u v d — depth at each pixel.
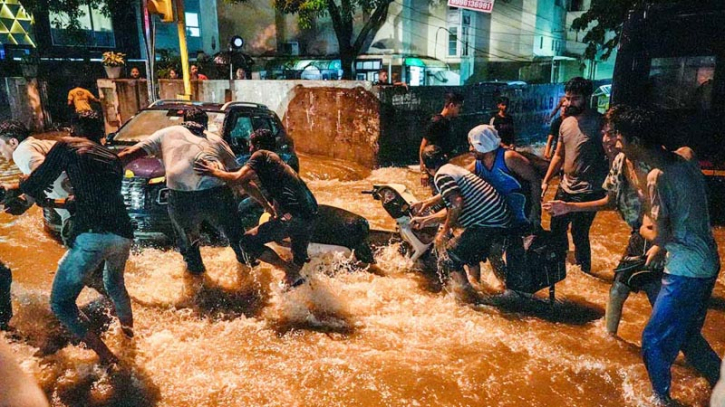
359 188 9.12
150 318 4.14
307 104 11.52
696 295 2.81
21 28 18.44
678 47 6.96
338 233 5.11
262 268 5.22
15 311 4.14
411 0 23.66
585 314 4.38
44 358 3.51
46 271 5.07
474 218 4.22
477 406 3.14
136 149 4.32
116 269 3.56
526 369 3.52
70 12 17.67
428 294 4.73
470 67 25.23
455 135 12.70
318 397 3.19
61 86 15.95
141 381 3.29
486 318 4.25
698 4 6.79
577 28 11.23
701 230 2.76
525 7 26.23
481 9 17.48
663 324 2.88
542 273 4.24
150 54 9.17
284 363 3.54
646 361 3.01
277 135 7.77
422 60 24.06
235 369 3.46
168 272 5.06
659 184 2.72
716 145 6.81
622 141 2.83
